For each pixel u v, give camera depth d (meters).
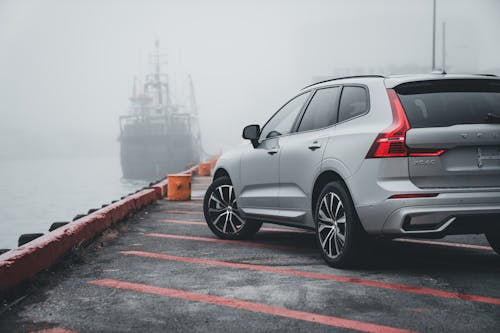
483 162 4.50
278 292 4.32
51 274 5.10
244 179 6.58
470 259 5.52
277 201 5.95
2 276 4.23
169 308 3.95
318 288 4.42
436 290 4.30
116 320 3.70
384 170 4.48
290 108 6.22
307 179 5.41
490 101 4.73
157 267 5.38
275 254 5.95
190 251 6.22
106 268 5.39
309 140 5.46
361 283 4.54
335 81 5.57
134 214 9.95
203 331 3.44
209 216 7.17
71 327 3.58
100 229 7.24
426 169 4.42
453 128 4.44
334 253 5.12
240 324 3.56
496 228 4.53
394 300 4.05
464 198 4.40
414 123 4.48
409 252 5.93
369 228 4.62
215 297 4.22
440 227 4.40
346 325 3.50
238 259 5.70
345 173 4.80
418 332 3.34
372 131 4.63
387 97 4.70
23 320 3.76
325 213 5.18
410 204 4.38
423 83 4.70
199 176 24.38
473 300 4.02
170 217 9.66
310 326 3.49
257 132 6.41
